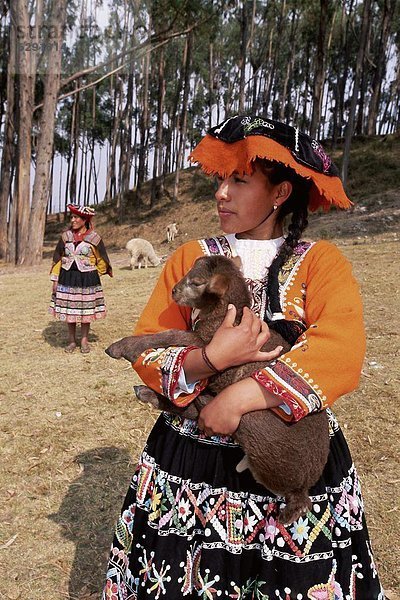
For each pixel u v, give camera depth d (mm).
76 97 39969
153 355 1980
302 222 2154
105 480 4250
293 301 2045
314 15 32688
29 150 20906
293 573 1900
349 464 2127
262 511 1960
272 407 1806
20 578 3189
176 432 2098
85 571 3248
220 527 1976
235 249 2211
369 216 19984
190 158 2135
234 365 1885
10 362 7332
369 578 2084
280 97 44219
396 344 6789
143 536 2105
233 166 2018
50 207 46188
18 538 3566
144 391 2080
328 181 2049
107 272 7773
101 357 7438
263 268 2148
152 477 2131
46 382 6484
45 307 10969
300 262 2086
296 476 1799
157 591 2021
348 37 36812
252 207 2096
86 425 5234
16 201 21297
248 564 1979
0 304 11484
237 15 29656
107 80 43000
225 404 1786
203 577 1966
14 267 20547
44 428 5180
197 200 31953
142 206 34594
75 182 42125
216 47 39906
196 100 46094
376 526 3473
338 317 1902
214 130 2156
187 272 2242
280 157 1933
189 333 2053
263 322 1919
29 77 20609
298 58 43875
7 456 4660
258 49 40188
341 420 4969
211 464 2008
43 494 4082
